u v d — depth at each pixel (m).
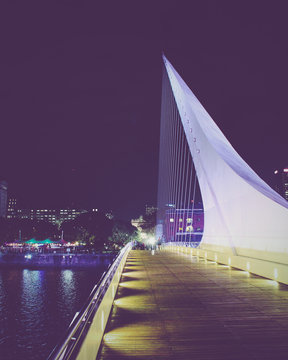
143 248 53.38
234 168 16.89
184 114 26.17
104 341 5.59
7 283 69.94
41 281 72.12
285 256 11.22
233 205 16.62
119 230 136.50
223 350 5.11
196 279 12.41
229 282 11.49
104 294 6.04
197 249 25.02
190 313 7.37
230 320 6.74
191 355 4.94
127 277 13.28
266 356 4.84
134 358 4.87
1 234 131.25
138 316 7.16
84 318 3.90
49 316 46.62
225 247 18.39
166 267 16.95
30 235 138.25
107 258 110.38
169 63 32.44
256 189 13.72
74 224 135.00
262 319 6.77
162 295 9.47
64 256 115.25
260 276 12.86
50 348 35.72
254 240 14.05
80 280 73.38
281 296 8.98
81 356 3.38
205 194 22.80
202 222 74.50
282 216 11.43
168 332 6.05
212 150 19.48
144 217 120.00
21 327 42.34
